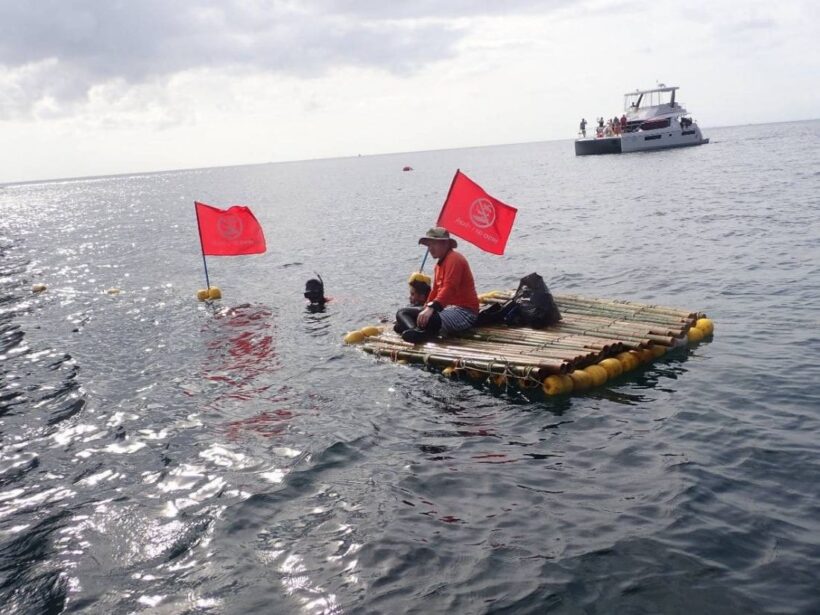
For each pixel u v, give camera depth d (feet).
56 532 19.65
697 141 263.08
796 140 336.90
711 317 38.96
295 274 64.90
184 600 16.16
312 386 31.37
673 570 16.19
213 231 52.70
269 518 19.77
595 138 268.62
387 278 59.72
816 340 32.99
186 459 24.18
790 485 19.83
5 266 85.81
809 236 62.28
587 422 25.58
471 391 29.76
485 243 39.96
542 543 17.67
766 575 15.79
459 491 20.76
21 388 33.22
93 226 153.07
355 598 15.83
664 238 69.67
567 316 38.04
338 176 419.74
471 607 15.28
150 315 49.06
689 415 25.44
